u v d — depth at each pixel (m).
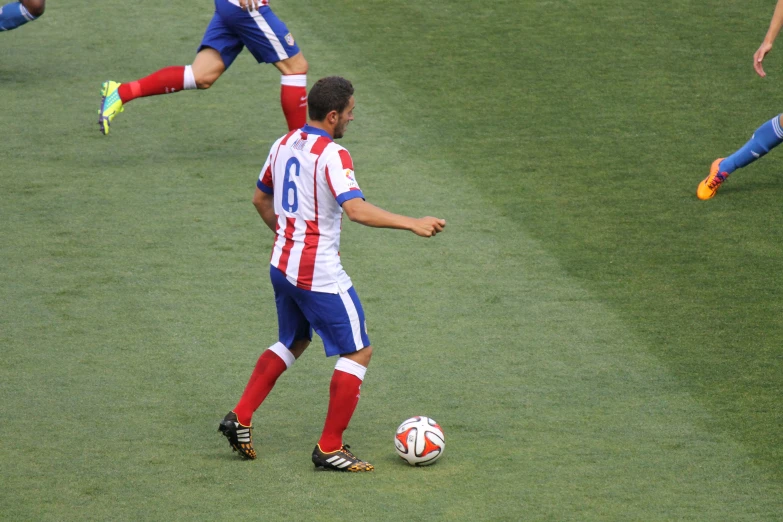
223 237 26.39
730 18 42.91
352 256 25.58
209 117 34.44
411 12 43.72
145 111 34.84
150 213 27.58
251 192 29.02
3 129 32.81
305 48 39.78
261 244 26.09
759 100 35.50
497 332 21.86
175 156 31.38
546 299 23.28
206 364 20.53
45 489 15.96
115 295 23.33
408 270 24.80
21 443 17.42
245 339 21.59
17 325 21.86
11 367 20.16
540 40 40.84
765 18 42.88
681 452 17.19
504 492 15.95
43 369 20.12
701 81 37.06
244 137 32.91
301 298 16.69
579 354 20.88
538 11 43.81
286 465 16.94
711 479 16.33
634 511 15.37
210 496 15.84
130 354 20.84
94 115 34.22
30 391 19.28
